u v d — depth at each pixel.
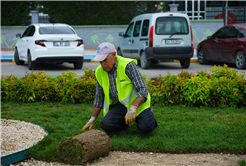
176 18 14.15
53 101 7.97
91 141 4.20
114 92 4.97
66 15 25.31
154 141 4.80
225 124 5.72
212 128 5.44
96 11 25.36
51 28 13.73
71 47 13.41
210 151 4.52
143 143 4.77
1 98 7.84
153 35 13.88
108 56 4.62
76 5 25.16
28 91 7.75
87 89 7.62
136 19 15.77
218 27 25.47
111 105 5.27
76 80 7.77
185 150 4.53
